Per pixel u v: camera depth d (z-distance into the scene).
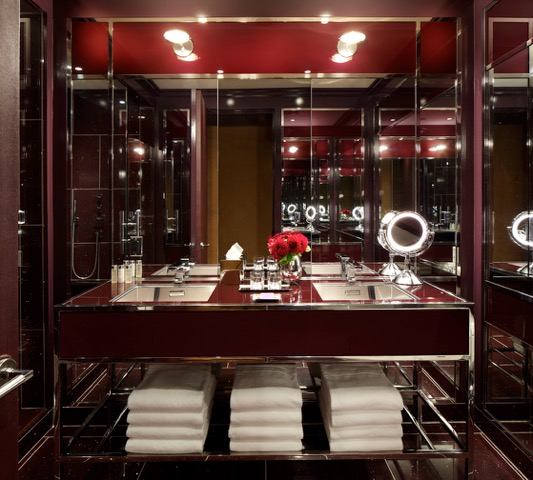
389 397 2.14
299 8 2.79
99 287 2.67
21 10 2.66
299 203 2.98
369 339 2.15
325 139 2.96
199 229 2.99
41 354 2.78
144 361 2.14
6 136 1.00
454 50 2.85
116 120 2.91
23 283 2.78
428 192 2.93
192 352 2.14
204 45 2.91
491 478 2.28
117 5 2.78
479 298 2.80
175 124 2.96
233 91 2.96
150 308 2.13
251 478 2.32
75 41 2.82
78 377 2.82
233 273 2.90
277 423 2.14
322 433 2.34
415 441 2.65
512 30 2.44
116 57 2.89
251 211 2.98
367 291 2.72
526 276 2.36
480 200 2.79
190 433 2.14
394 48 2.91
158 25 2.88
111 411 2.81
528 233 2.33
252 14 2.80
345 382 2.26
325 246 2.99
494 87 2.63
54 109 2.80
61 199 2.82
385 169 2.97
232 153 2.97
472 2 2.77
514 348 2.48
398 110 2.95
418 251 2.77
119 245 2.94
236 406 2.13
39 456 2.51
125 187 2.95
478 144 2.78
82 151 2.87
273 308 2.14
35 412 2.75
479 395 2.79
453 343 2.15
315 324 2.15
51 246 2.81
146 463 2.48
